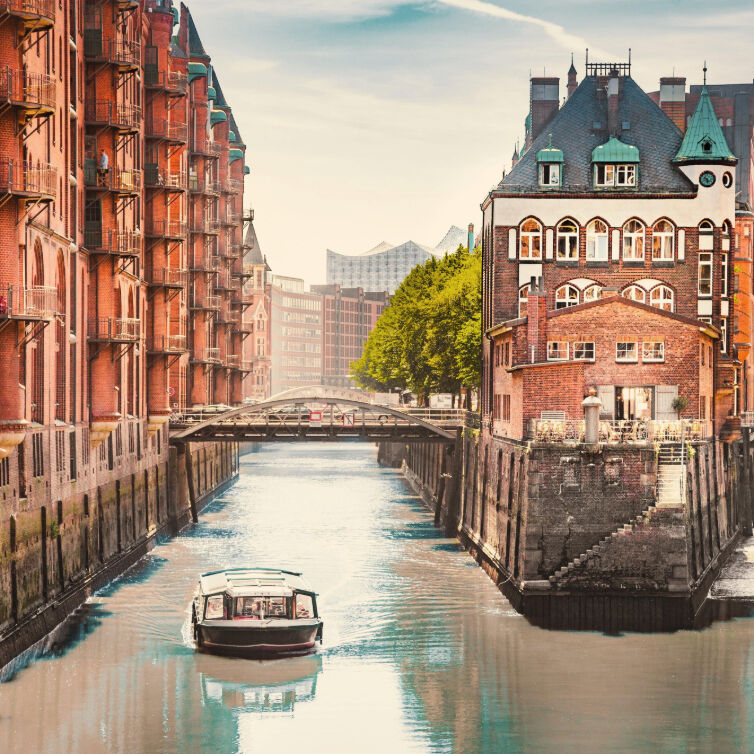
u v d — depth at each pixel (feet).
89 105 260.01
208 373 435.53
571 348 247.91
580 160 293.64
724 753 150.51
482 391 305.94
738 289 366.84
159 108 326.24
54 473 209.05
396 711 164.55
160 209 325.21
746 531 336.08
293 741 152.46
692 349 247.50
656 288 290.15
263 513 380.58
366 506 403.34
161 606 223.51
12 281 179.32
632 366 247.91
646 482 213.66
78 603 221.66
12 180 178.70
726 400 303.89
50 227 209.05
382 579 254.06
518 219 290.97
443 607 225.56
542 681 178.29
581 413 228.02
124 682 175.32
